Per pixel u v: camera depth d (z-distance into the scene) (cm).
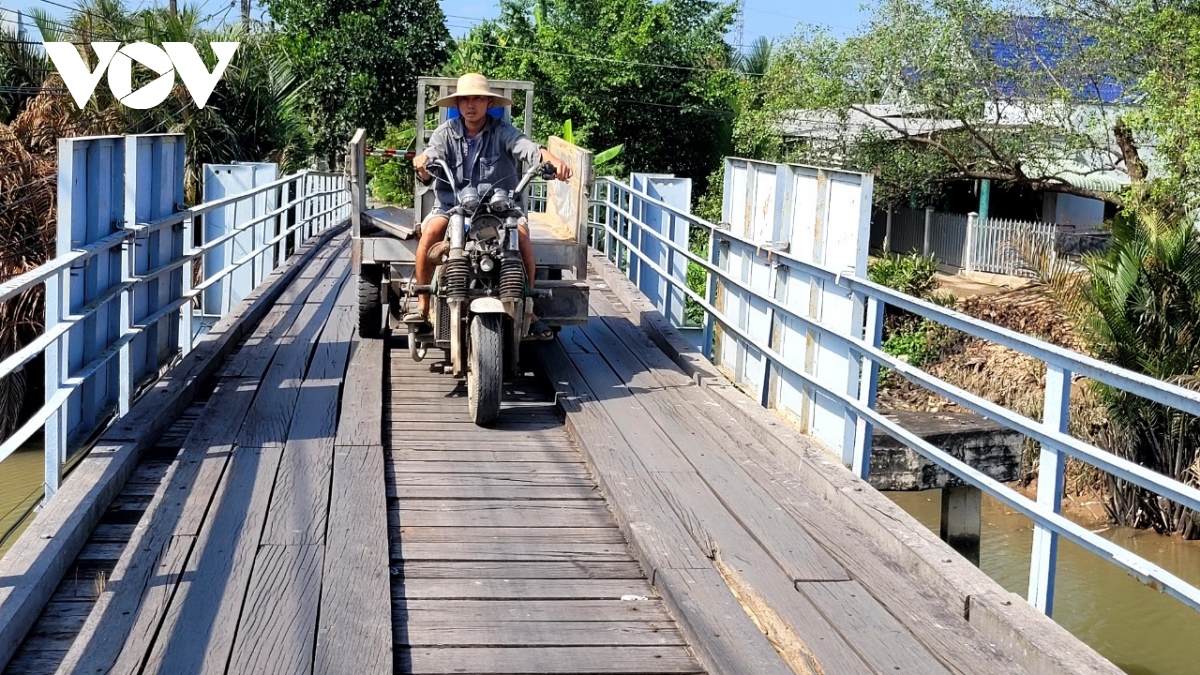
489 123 769
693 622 440
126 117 1841
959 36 2138
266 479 584
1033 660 402
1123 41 1856
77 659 401
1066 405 437
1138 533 1320
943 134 2311
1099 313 1295
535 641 442
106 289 675
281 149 2248
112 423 655
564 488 620
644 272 1316
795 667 413
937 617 446
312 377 795
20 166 1518
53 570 467
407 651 430
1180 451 1284
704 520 551
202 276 1120
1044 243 1761
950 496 865
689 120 3158
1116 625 1041
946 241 2661
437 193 773
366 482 586
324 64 3044
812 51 2405
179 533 512
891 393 1648
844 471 602
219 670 397
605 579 505
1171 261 1248
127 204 697
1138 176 1955
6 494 1103
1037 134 2089
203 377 789
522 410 778
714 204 2867
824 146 2547
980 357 1638
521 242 738
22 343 1401
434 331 780
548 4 3259
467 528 557
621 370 857
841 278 625
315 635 424
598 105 3106
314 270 1357
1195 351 1262
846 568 495
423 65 3128
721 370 899
